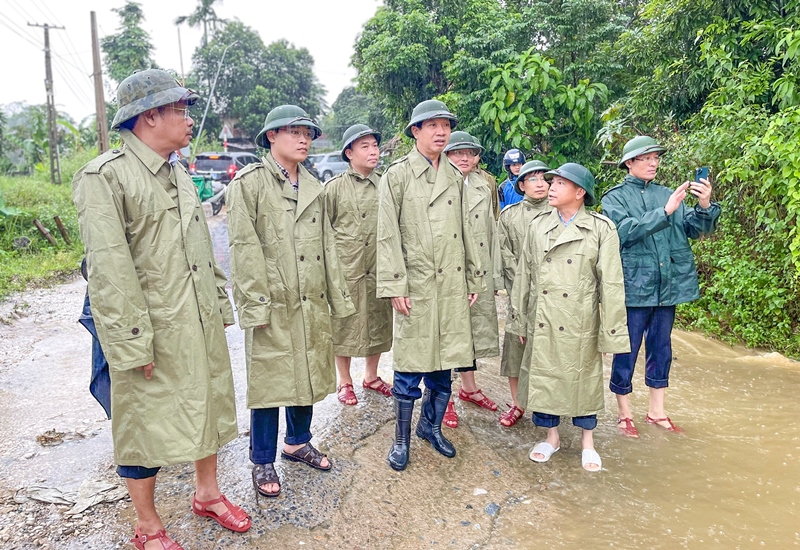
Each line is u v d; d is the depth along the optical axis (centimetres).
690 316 622
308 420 303
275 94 3083
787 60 598
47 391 415
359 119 3059
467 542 266
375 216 381
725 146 562
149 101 212
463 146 375
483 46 945
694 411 413
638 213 374
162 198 220
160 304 216
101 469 307
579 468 333
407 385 315
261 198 268
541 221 341
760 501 301
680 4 684
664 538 271
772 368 500
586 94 808
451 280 314
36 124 2252
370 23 1205
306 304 276
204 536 248
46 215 1004
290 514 267
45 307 654
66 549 243
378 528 269
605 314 314
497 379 453
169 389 217
